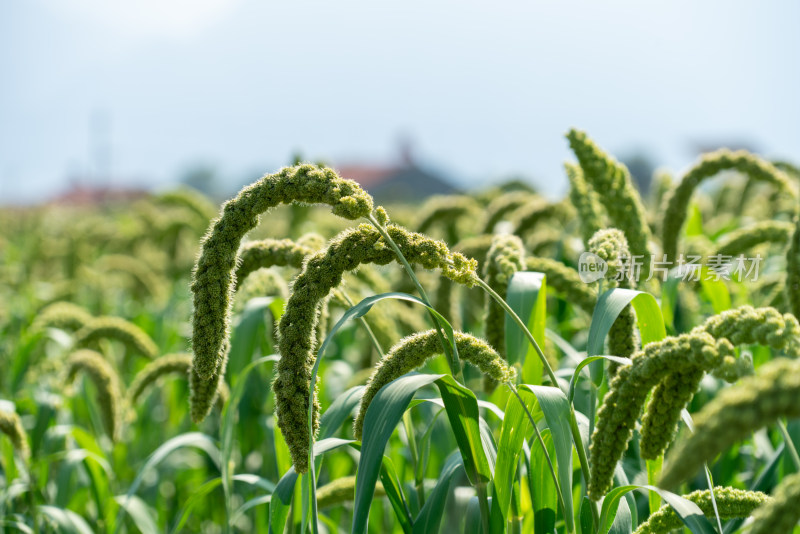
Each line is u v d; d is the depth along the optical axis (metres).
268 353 5.08
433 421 2.89
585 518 2.49
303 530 2.12
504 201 6.38
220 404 3.68
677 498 2.02
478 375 4.96
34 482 4.36
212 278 2.12
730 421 1.20
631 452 3.34
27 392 6.05
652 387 1.82
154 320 8.53
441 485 2.45
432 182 67.69
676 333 3.91
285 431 2.07
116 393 4.39
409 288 4.96
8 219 24.22
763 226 4.29
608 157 3.41
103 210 29.03
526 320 2.77
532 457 2.52
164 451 4.15
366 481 1.95
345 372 5.76
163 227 10.83
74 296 9.35
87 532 3.99
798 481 1.36
